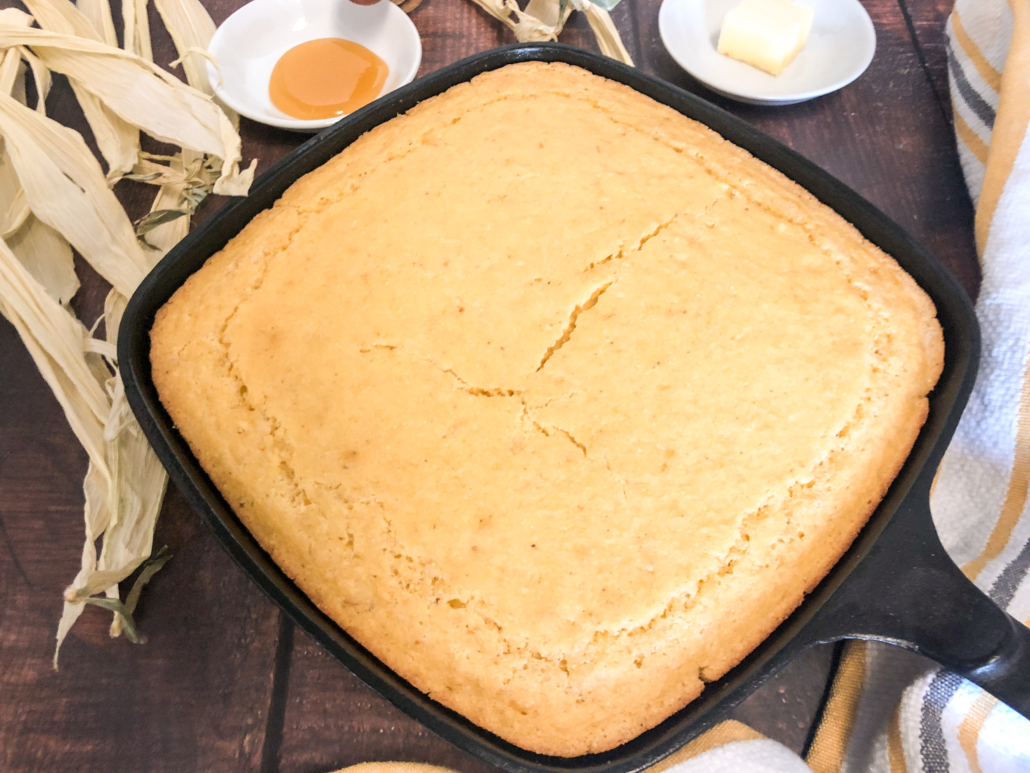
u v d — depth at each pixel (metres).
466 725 0.36
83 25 0.49
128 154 0.47
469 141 0.43
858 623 0.35
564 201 0.41
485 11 0.53
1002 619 0.35
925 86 0.51
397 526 0.37
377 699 0.39
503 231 0.41
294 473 0.38
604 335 0.39
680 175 0.42
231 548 0.36
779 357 0.39
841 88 0.51
